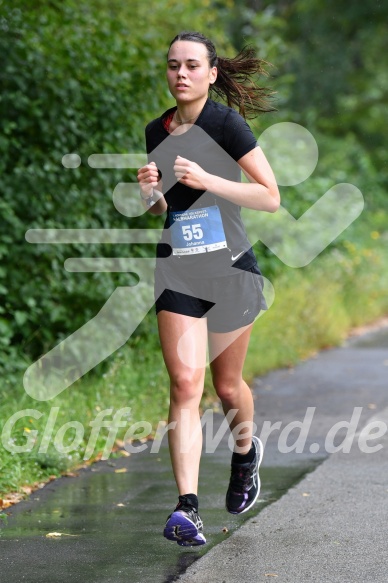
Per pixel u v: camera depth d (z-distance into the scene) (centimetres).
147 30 2589
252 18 4562
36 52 2102
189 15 2875
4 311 1912
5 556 1133
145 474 1545
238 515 1309
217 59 1150
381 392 2291
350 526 1258
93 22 2306
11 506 1356
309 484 1477
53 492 1434
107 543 1184
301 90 6069
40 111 2072
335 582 1048
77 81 2178
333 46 6328
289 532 1232
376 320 3916
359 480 1500
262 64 1250
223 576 1064
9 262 2019
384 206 5781
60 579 1053
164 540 1195
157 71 2347
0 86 2088
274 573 1075
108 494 1422
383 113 6662
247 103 1219
